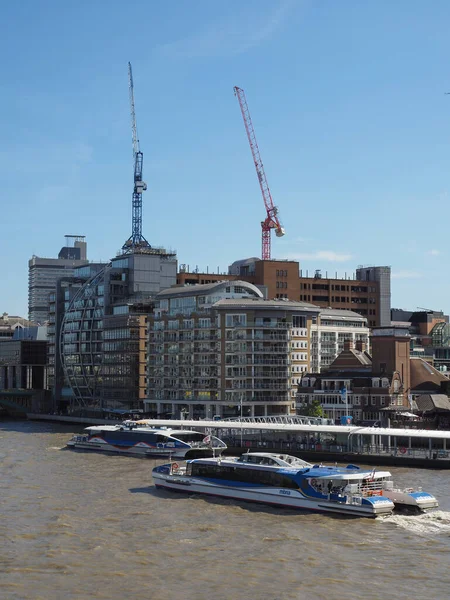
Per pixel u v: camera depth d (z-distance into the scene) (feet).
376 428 471.21
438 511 311.68
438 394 606.55
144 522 297.74
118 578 232.12
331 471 324.39
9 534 277.85
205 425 522.88
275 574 235.61
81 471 421.18
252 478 334.03
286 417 579.07
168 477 359.05
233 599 215.92
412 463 440.45
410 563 245.45
